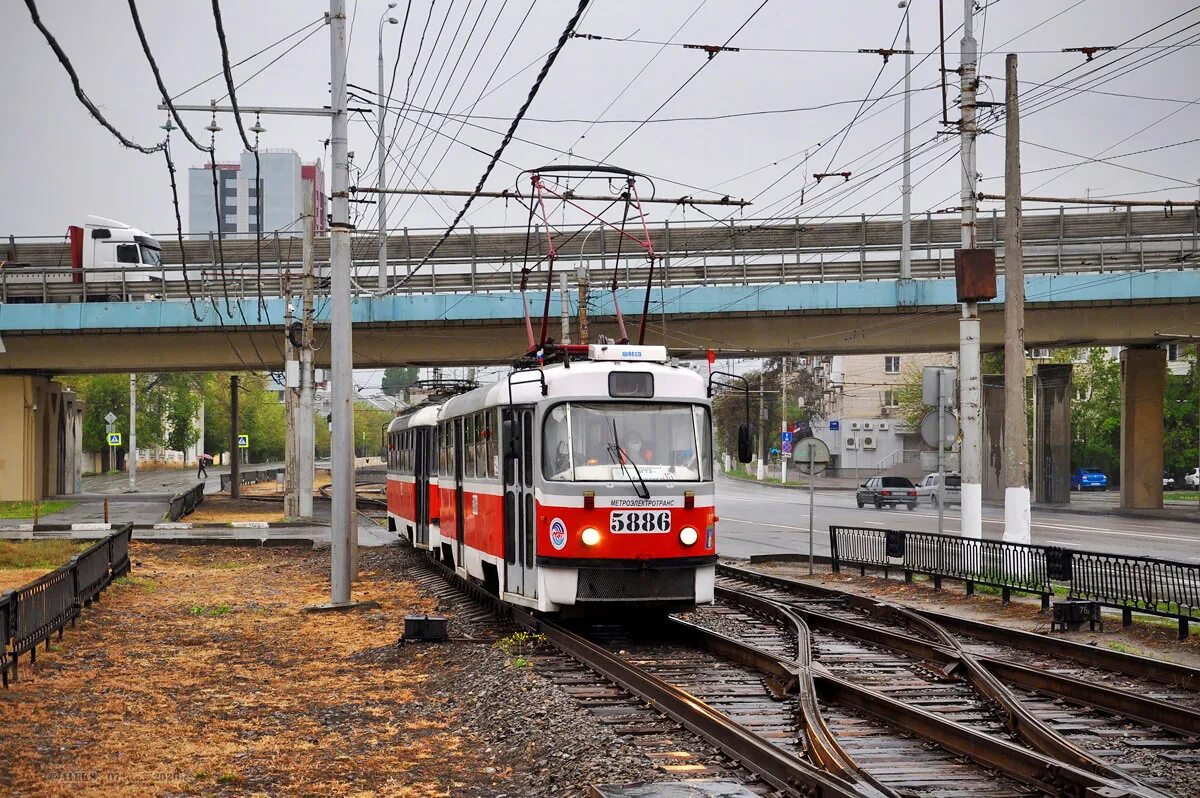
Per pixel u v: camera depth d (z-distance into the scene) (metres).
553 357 17.16
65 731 10.62
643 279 47.38
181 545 34.09
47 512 47.31
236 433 61.03
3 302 50.66
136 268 49.75
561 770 9.01
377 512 51.69
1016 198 22.61
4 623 12.66
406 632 15.85
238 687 12.99
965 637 16.38
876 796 7.72
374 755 9.97
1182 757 9.58
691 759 9.30
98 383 96.06
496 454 17.50
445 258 52.53
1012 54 22.52
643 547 15.40
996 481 60.31
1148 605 16.59
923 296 44.25
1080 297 43.81
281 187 161.50
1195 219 49.62
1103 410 90.12
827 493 80.62
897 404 107.56
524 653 14.75
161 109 19.81
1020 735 10.17
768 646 15.66
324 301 47.81
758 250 48.19
